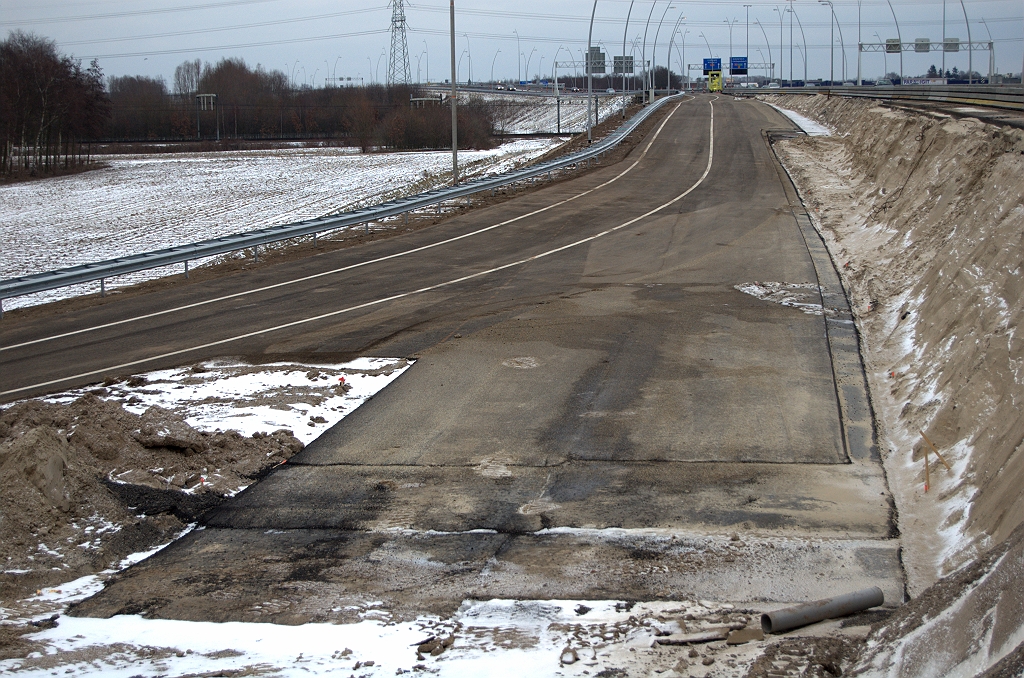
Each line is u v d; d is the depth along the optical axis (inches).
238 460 417.1
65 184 2650.1
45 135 3324.3
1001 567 238.5
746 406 478.3
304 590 302.8
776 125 2222.0
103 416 425.4
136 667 248.5
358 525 353.7
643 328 633.0
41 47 3371.1
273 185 2365.9
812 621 268.8
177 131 4626.0
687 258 868.0
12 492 341.7
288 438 438.9
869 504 362.0
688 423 455.2
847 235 949.8
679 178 1407.5
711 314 665.6
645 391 504.7
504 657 249.9
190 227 1663.4
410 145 3612.2
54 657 255.8
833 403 481.7
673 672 237.9
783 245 912.3
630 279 788.0
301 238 1065.5
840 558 316.8
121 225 1733.5
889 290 687.7
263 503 377.1
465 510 364.2
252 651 258.4
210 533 351.9
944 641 221.8
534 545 332.2
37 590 309.4
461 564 319.3
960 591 243.4
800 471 395.5
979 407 396.5
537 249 933.2
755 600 289.7
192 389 523.5
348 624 275.7
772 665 234.8
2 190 2544.3
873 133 1336.1
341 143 3983.8
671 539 333.1
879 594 280.2
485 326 647.8
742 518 350.9
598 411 475.2
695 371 538.0
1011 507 300.7
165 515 364.5
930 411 435.2
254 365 569.0
